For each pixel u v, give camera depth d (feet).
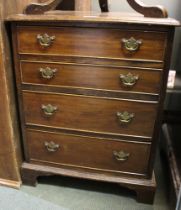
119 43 3.07
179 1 4.50
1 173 4.20
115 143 3.67
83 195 4.09
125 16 3.30
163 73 3.13
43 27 3.18
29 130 3.89
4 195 4.05
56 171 4.02
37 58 3.37
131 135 3.56
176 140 4.57
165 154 4.91
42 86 3.53
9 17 3.18
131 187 3.83
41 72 3.43
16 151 3.97
